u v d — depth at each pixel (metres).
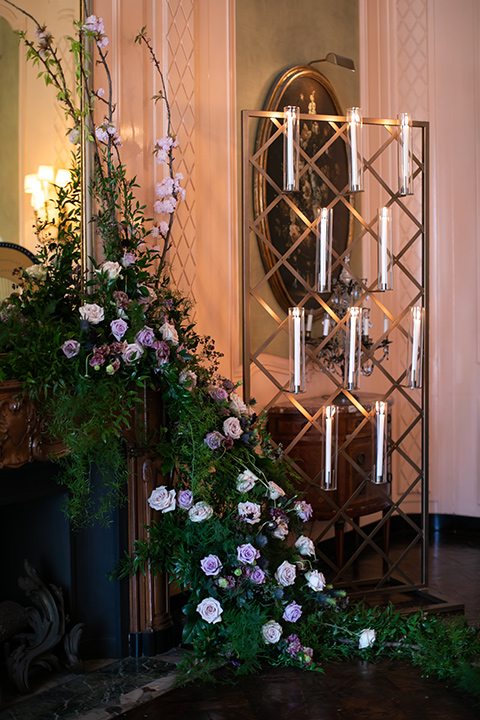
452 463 5.25
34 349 2.69
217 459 3.14
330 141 3.59
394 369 5.20
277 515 3.26
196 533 3.16
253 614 3.05
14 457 2.61
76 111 3.12
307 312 4.50
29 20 2.93
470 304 5.19
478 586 4.08
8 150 2.84
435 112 5.16
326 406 3.61
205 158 3.97
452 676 2.96
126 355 2.87
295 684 2.94
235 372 4.14
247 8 4.19
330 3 4.73
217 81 4.00
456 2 5.10
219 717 2.68
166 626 3.25
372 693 2.86
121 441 3.03
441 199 5.18
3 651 3.02
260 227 4.26
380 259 3.69
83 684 2.93
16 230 2.88
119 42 3.38
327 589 3.39
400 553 4.72
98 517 3.02
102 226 3.16
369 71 5.04
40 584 2.98
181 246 3.79
